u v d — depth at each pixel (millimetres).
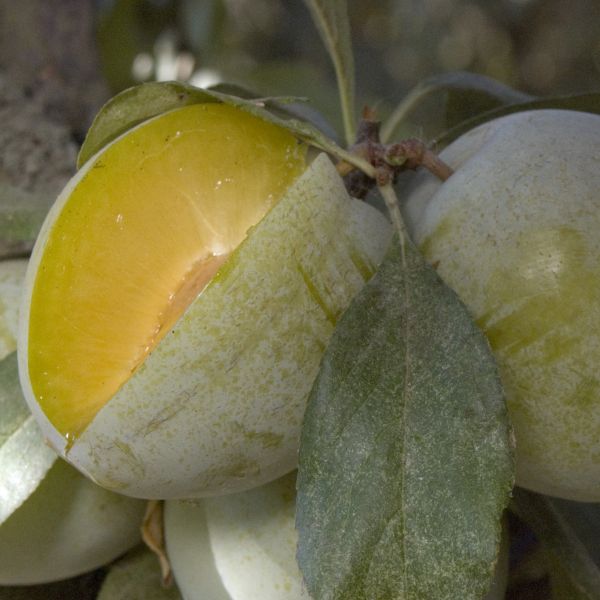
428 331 263
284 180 279
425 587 257
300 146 279
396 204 272
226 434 264
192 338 258
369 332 263
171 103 277
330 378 260
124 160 277
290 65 531
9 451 292
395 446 260
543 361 264
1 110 360
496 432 258
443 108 337
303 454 260
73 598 324
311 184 264
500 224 268
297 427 267
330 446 260
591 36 875
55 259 274
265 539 295
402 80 886
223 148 279
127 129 281
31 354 272
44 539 302
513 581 322
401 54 893
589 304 263
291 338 263
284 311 262
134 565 319
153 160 278
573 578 294
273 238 260
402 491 258
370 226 272
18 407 293
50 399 272
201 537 300
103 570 327
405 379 261
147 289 278
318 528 259
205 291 258
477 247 269
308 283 263
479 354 260
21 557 303
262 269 260
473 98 334
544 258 264
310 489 260
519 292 265
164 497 273
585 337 263
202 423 262
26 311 273
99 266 276
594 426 265
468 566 256
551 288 264
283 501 296
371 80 878
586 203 266
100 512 305
